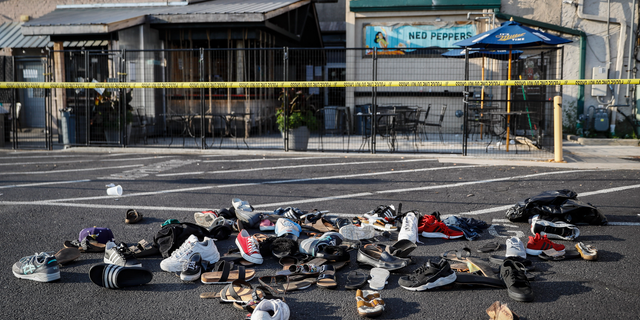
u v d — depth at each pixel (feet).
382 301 10.44
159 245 14.12
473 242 15.33
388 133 39.17
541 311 10.38
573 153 35.47
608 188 23.00
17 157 34.73
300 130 36.24
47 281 12.07
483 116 44.47
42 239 15.51
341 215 18.62
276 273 12.22
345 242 14.94
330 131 47.75
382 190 23.27
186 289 11.70
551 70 48.44
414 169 28.94
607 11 47.24
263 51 50.90
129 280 11.79
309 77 59.72
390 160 32.53
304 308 10.61
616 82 27.09
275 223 16.70
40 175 27.27
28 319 10.11
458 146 39.88
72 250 13.58
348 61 50.90
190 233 14.32
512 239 13.48
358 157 34.04
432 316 10.20
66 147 40.16
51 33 43.47
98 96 40.09
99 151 37.37
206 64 50.47
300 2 51.42
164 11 48.34
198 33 48.70
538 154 34.63
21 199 21.21
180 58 49.93
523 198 21.25
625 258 13.62
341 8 64.54
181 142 44.34
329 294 11.35
